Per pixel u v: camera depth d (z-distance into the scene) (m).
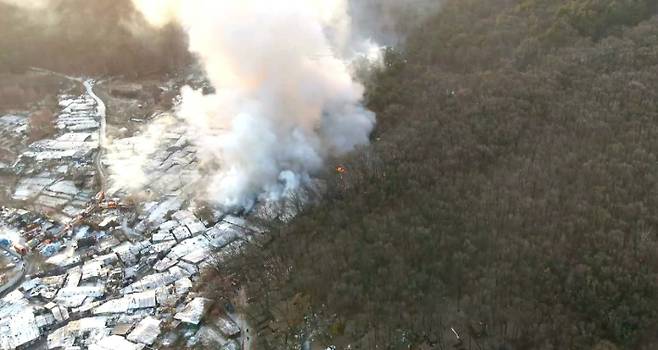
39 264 121.06
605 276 90.75
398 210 113.25
